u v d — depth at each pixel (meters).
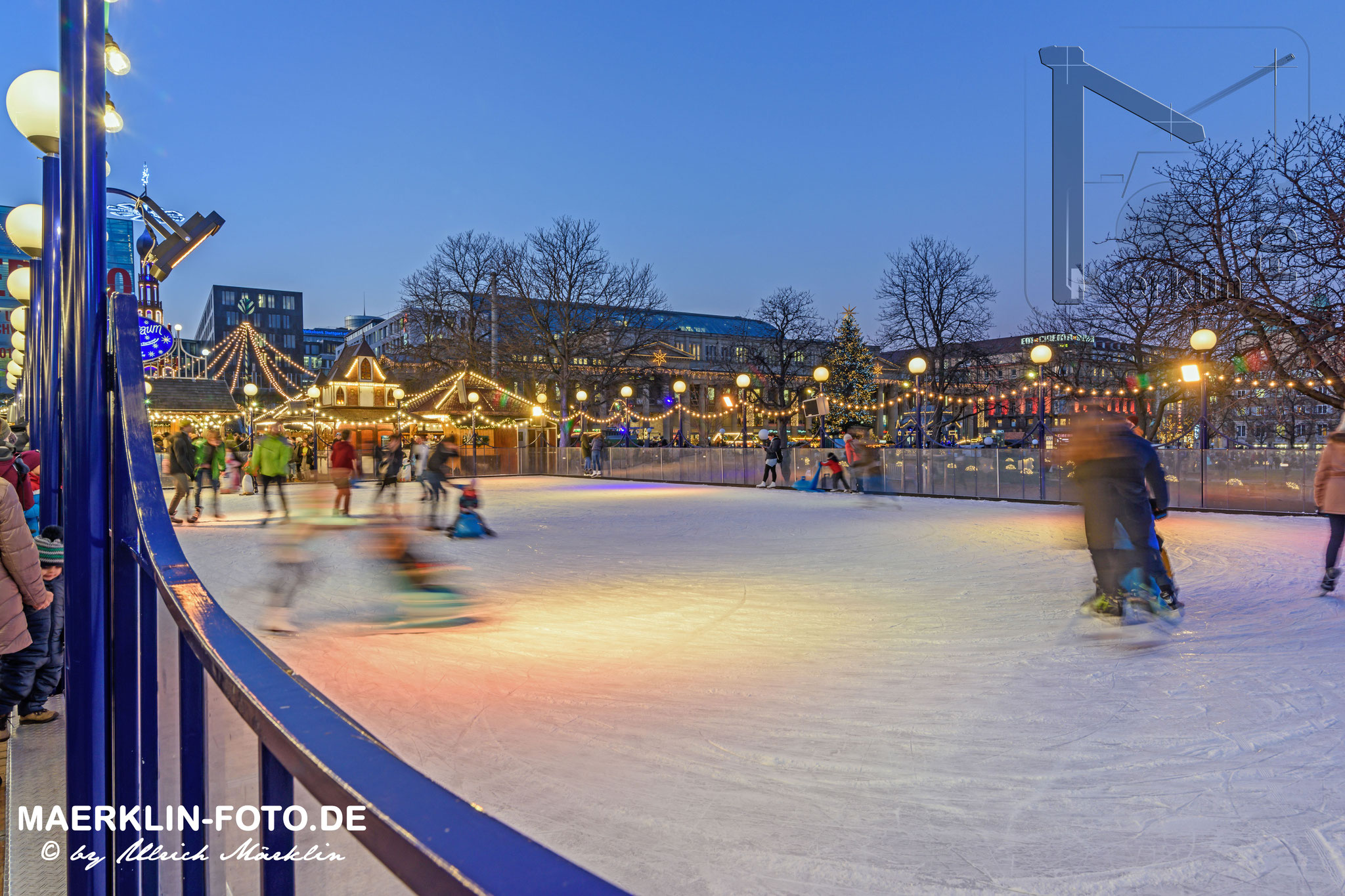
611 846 2.87
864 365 54.09
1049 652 5.58
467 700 4.59
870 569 9.56
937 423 43.22
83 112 2.11
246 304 92.69
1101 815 3.09
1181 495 17.61
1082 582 8.50
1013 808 3.16
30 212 5.22
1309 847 2.82
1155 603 6.65
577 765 3.63
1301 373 19.38
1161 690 4.67
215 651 1.04
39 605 3.61
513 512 17.95
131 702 1.87
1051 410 37.66
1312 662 5.21
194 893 1.28
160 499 1.69
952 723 4.16
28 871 2.39
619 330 43.94
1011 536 13.09
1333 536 7.59
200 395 41.88
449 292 45.34
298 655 5.61
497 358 43.28
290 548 8.42
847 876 2.67
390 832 0.53
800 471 26.03
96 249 2.10
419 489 26.55
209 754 1.31
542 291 42.19
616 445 46.28
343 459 16.42
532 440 44.28
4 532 3.48
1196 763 3.59
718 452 29.14
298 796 0.90
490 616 6.89
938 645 5.86
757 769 3.58
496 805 3.21
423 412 40.66
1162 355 23.59
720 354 90.69
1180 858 2.76
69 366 2.02
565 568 9.69
